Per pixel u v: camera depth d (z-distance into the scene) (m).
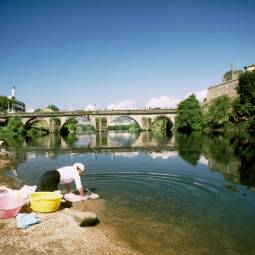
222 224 12.09
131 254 9.51
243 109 81.88
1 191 13.95
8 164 28.12
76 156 34.81
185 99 104.69
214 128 96.31
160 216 12.85
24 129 103.06
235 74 121.25
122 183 18.39
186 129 108.62
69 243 9.81
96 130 119.75
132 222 12.15
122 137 83.62
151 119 119.12
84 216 11.45
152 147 45.81
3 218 11.67
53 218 11.42
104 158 32.19
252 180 19.58
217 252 9.88
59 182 14.39
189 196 15.74
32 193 13.02
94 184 18.08
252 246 10.30
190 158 30.78
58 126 121.69
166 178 20.00
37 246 9.53
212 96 125.69
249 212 13.44
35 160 31.17
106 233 10.98
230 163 26.94
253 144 44.78
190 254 9.73
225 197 15.64
